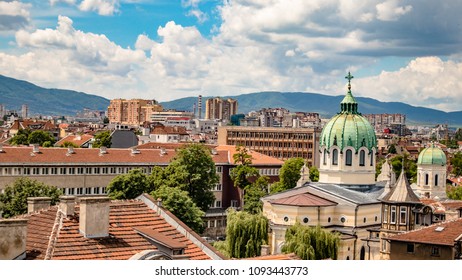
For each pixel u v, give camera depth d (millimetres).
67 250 72375
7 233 69000
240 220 179250
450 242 127125
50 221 77812
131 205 85438
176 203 195000
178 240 81812
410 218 174875
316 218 199375
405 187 176875
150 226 82188
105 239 76062
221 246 181375
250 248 176875
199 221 198000
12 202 180875
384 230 176875
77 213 79250
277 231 196250
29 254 71375
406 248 130500
